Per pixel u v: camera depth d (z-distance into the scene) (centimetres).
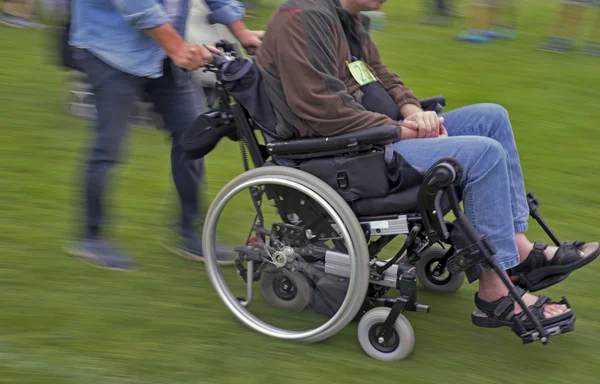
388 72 406
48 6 406
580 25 1058
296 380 336
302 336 365
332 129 346
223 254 452
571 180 603
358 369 347
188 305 401
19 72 800
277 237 379
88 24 394
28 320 373
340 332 381
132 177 569
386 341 354
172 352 354
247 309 398
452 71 923
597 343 382
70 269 427
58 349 351
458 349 370
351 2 367
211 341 366
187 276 434
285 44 345
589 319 405
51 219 488
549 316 350
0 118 665
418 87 843
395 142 353
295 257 375
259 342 367
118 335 366
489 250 336
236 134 394
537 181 597
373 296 375
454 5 1270
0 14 1010
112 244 441
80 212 433
